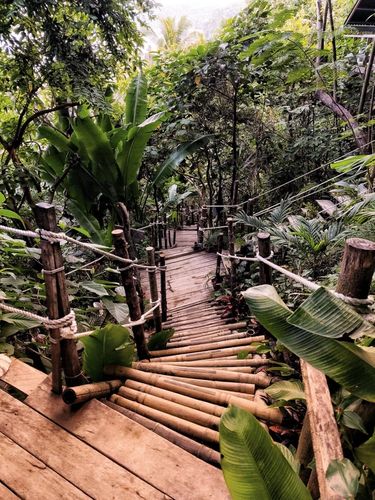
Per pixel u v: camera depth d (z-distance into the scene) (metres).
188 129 6.30
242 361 2.39
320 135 5.68
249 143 6.65
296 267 3.50
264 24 5.03
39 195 5.11
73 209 5.27
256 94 5.90
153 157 6.46
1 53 4.20
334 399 1.25
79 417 1.73
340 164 3.00
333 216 3.75
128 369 2.15
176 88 5.73
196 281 5.71
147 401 1.89
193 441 1.60
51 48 4.20
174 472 1.45
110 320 3.47
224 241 6.70
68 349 1.85
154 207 8.36
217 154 6.70
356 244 1.09
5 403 1.82
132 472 1.47
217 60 5.11
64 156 5.26
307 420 1.27
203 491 1.37
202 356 2.71
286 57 4.13
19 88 4.55
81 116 4.55
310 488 1.23
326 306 0.99
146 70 6.52
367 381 0.96
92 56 4.70
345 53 5.77
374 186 3.75
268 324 1.10
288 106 5.99
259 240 2.52
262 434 0.94
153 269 3.34
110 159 4.98
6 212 2.56
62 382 1.97
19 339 2.69
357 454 1.04
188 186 9.02
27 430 1.68
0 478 1.48
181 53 6.21
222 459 0.94
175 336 3.68
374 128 4.01
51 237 1.69
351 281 1.11
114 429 1.65
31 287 2.91
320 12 5.24
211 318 4.18
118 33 4.68
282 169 6.23
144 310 4.16
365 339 1.34
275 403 1.70
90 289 2.85
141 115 5.28
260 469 0.92
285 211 3.96
